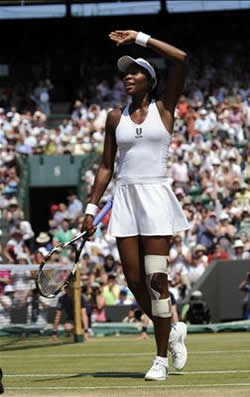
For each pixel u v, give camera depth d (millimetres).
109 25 39688
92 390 7086
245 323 20344
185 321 21172
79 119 34062
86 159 30625
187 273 23750
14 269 16672
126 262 8227
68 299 17375
